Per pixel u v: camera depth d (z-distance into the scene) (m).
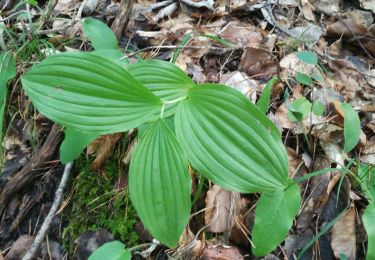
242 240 0.37
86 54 0.29
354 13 0.54
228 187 0.29
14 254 0.40
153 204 0.29
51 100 0.29
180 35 0.51
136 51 0.48
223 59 0.48
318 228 0.38
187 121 0.30
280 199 0.32
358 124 0.37
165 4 0.56
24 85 0.29
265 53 0.47
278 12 0.55
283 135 0.42
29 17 0.49
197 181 0.39
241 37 0.50
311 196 0.39
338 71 0.48
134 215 0.39
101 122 0.29
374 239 0.31
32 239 0.41
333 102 0.43
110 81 0.29
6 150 0.45
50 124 0.46
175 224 0.29
